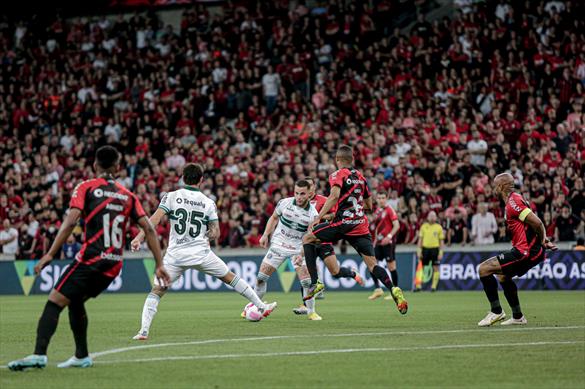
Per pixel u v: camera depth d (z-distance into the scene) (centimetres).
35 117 9825
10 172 8456
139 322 3912
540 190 7069
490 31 9100
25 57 10675
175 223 3194
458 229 7106
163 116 9256
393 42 9600
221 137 8688
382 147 8000
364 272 7169
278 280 7231
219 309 4906
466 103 8400
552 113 8075
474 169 7531
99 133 9162
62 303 2183
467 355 2417
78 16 11531
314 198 4294
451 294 6438
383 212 6075
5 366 2305
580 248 6788
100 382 1988
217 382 1975
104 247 2181
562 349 2544
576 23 8975
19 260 7606
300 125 8619
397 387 1902
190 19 10519
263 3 10456
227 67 9756
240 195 7738
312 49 9781
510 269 3334
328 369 2169
